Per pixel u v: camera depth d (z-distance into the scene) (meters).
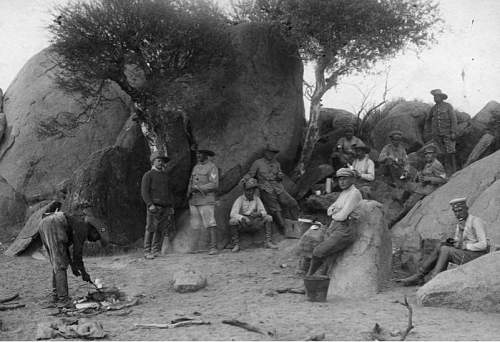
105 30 11.80
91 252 11.26
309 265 9.44
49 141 13.52
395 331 6.07
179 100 11.95
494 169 10.46
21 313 7.39
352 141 13.67
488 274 7.23
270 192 12.01
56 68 14.41
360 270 8.56
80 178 11.72
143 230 12.12
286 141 13.60
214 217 11.76
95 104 13.84
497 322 6.52
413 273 9.48
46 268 10.12
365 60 13.48
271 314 7.09
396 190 12.35
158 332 6.32
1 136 13.95
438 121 14.65
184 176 12.71
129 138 13.16
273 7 13.87
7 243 12.48
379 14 12.92
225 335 6.12
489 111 15.77
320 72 13.97
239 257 10.74
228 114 13.14
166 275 9.63
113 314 7.30
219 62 12.80
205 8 12.95
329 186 12.53
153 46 12.01
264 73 13.71
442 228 9.79
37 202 13.16
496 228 9.12
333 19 12.85
